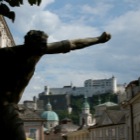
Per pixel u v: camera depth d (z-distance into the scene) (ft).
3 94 15.39
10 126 14.93
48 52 15.60
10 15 19.40
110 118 266.98
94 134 309.01
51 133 471.21
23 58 15.39
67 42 15.74
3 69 15.38
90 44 16.17
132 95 191.11
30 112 240.12
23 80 15.62
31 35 15.20
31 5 19.81
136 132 184.85
